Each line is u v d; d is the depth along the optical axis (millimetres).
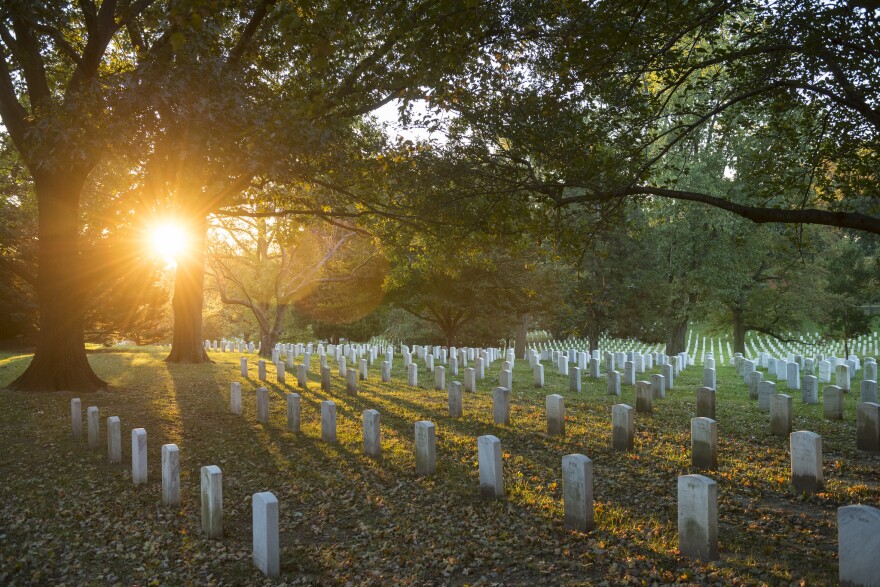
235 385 15648
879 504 8375
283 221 27750
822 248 42438
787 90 10961
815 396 17078
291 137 12039
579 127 11672
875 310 55750
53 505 9258
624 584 6070
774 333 43875
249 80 13625
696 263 38531
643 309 41062
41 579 6863
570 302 40531
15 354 34031
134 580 6805
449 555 7062
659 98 13484
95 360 28000
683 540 6773
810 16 9258
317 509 8859
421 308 38250
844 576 5520
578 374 20031
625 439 11516
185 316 27969
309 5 8094
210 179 13844
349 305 39938
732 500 8586
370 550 7340
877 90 9500
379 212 16406
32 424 14117
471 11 9312
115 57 18406
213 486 7848
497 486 8898
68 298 18047
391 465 10789
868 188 10906
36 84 16344
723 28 12695
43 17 13586
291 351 33125
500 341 50562
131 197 19938
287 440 12922
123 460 11570
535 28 11070
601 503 8539
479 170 12898
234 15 13648
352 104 12945
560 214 11984
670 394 19594
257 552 6938
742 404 17141
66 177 17281
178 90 11672
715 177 33656
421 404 16938
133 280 34406
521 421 14383
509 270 32500
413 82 10492
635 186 10570
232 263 41562
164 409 16109
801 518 7863
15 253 30734
